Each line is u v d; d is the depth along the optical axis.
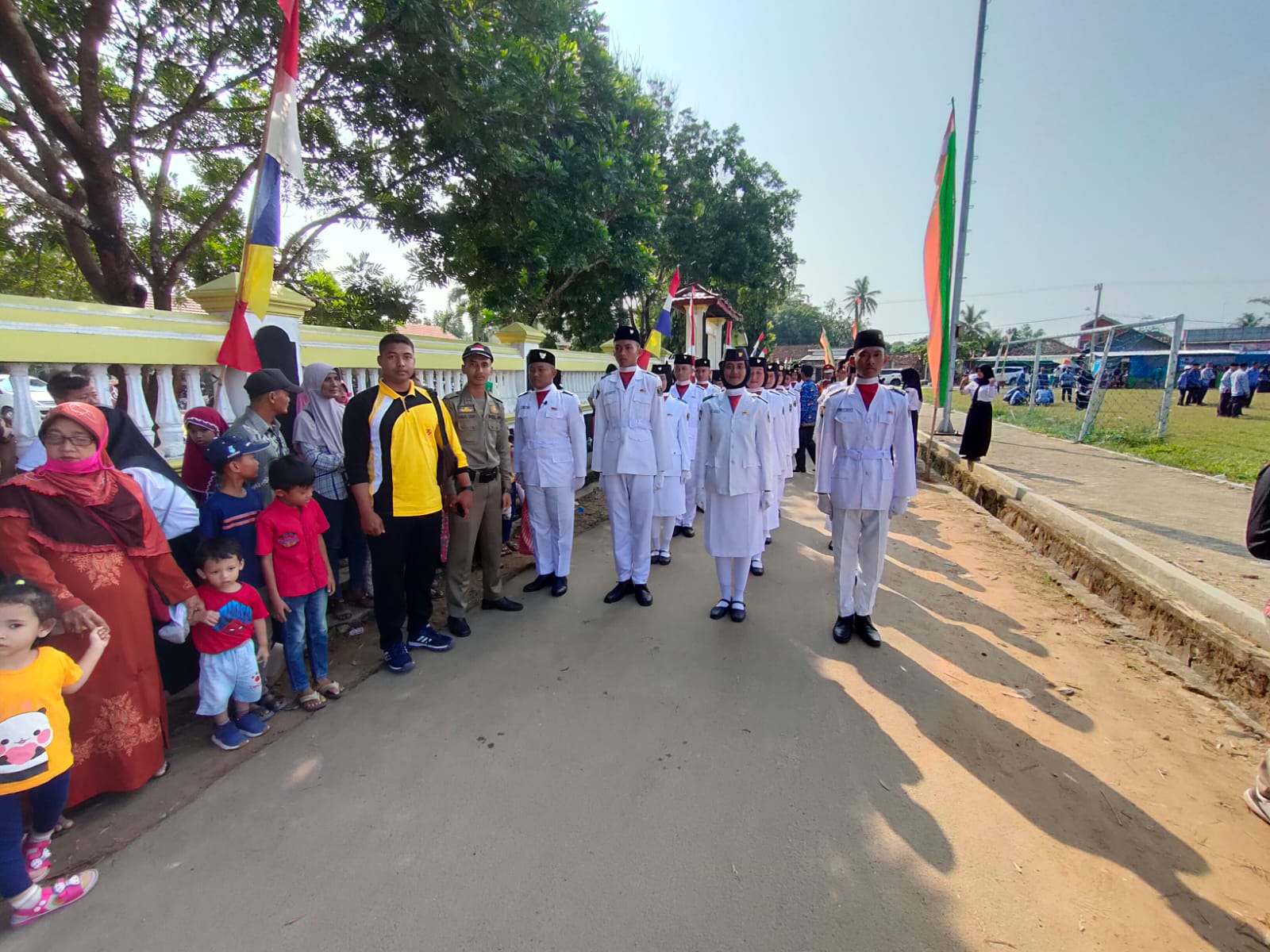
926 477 9.82
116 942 1.83
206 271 9.05
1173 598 4.04
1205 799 2.46
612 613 4.30
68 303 2.73
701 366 7.05
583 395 9.51
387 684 3.32
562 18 8.12
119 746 2.35
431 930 1.86
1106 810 2.39
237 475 2.86
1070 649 3.78
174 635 2.57
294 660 3.01
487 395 4.17
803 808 2.37
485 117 6.42
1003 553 5.80
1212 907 1.96
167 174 6.45
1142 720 3.01
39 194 4.88
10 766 1.86
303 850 2.17
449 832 2.25
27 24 5.15
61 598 2.15
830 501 3.91
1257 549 2.29
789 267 21.98
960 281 11.45
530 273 9.79
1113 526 5.57
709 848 2.17
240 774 2.58
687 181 17.94
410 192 8.37
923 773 2.59
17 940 1.83
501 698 3.16
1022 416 16.98
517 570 5.19
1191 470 8.48
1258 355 27.25
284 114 3.39
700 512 7.95
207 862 2.12
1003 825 2.30
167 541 2.78
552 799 2.42
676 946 1.80
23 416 2.62
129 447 2.69
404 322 10.84
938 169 7.23
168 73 6.48
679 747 2.75
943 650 3.75
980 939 1.83
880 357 3.75
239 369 3.46
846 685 3.31
